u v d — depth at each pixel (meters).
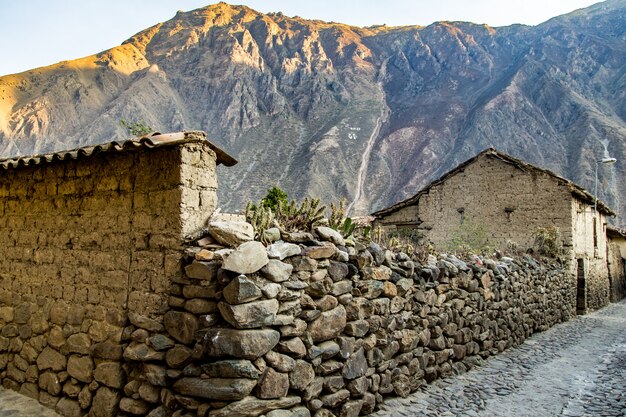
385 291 6.41
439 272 7.77
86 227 6.03
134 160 5.62
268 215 5.46
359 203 73.00
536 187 17.31
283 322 4.79
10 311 6.78
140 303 5.29
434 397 6.78
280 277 4.82
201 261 4.81
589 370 9.01
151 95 97.69
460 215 18.98
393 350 6.50
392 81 129.00
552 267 15.02
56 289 6.23
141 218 5.47
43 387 6.09
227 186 73.94
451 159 84.88
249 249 4.64
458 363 8.16
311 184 71.00
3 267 7.02
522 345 11.00
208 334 4.56
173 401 4.74
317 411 5.12
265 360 4.64
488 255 12.16
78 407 5.60
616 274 28.17
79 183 6.20
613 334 13.49
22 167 6.71
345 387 5.61
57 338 6.04
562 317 15.47
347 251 5.95
